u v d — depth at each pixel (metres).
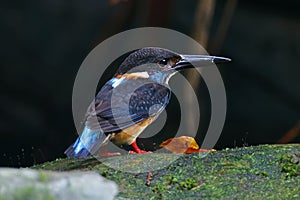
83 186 4.82
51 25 19.03
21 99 18.52
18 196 4.64
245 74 18.38
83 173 5.14
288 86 18.19
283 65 18.28
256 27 18.50
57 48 18.84
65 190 4.76
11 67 18.59
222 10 18.27
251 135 17.98
